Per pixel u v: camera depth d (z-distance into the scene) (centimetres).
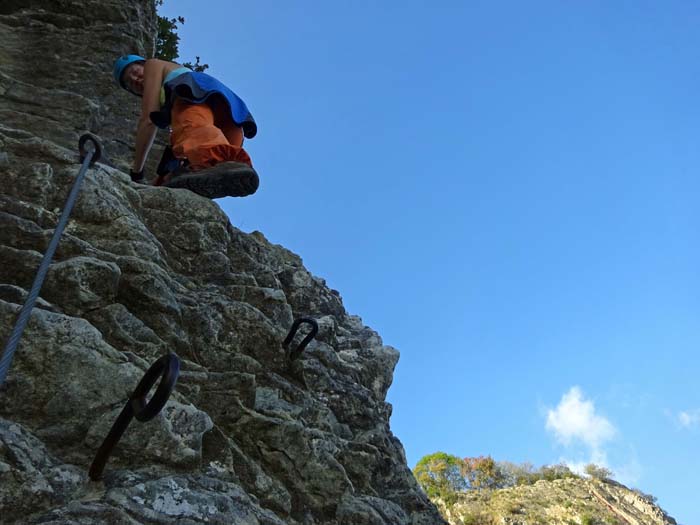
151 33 819
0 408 272
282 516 332
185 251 446
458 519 5106
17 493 239
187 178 445
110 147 633
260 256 537
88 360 295
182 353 368
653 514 5100
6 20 709
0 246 337
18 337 243
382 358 564
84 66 693
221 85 492
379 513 394
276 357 421
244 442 354
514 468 6131
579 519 4769
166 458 289
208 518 274
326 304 585
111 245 389
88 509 244
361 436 448
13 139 434
